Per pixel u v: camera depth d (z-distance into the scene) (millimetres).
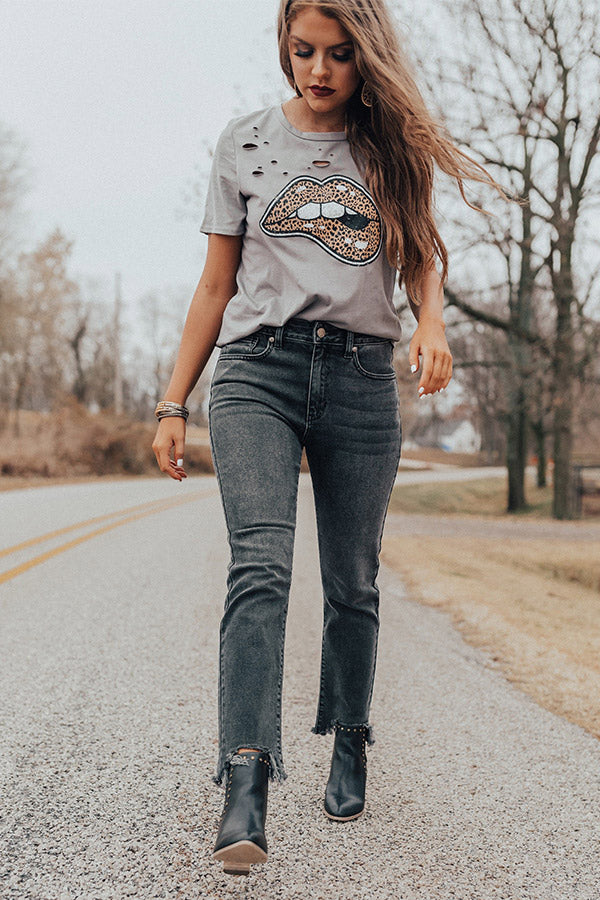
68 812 1982
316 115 1852
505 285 18047
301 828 1937
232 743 1591
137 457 27641
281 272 1776
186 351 1895
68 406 26844
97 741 2486
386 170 1844
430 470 58406
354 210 1781
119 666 3344
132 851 1789
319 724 2068
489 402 26500
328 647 2027
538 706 3025
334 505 1872
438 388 1802
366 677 2016
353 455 1820
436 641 4070
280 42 1865
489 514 24703
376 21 1761
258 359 1766
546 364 18938
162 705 2857
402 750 2520
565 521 18000
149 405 72000
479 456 74125
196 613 4500
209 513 11961
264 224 1773
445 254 1906
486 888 1679
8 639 3736
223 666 1649
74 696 2924
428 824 1985
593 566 8352
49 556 6582
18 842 1818
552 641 4141
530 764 2424
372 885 1675
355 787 2012
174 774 2248
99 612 4422
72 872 1688
